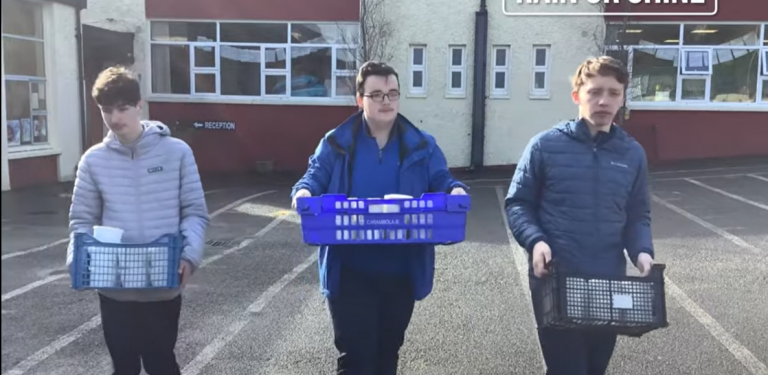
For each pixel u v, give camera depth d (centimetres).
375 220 269
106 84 271
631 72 1661
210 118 1733
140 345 294
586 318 251
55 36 1373
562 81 1669
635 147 291
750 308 533
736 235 832
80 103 1455
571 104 1677
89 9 1680
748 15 1639
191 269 280
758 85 1678
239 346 451
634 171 288
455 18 1667
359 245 293
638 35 1684
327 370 411
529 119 1695
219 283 616
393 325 312
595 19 1645
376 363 306
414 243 273
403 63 1684
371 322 300
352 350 299
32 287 590
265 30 1712
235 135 1744
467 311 529
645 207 294
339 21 1686
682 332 476
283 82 1728
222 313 524
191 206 294
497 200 1187
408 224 270
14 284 600
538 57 1681
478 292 584
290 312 527
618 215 285
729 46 1672
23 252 737
